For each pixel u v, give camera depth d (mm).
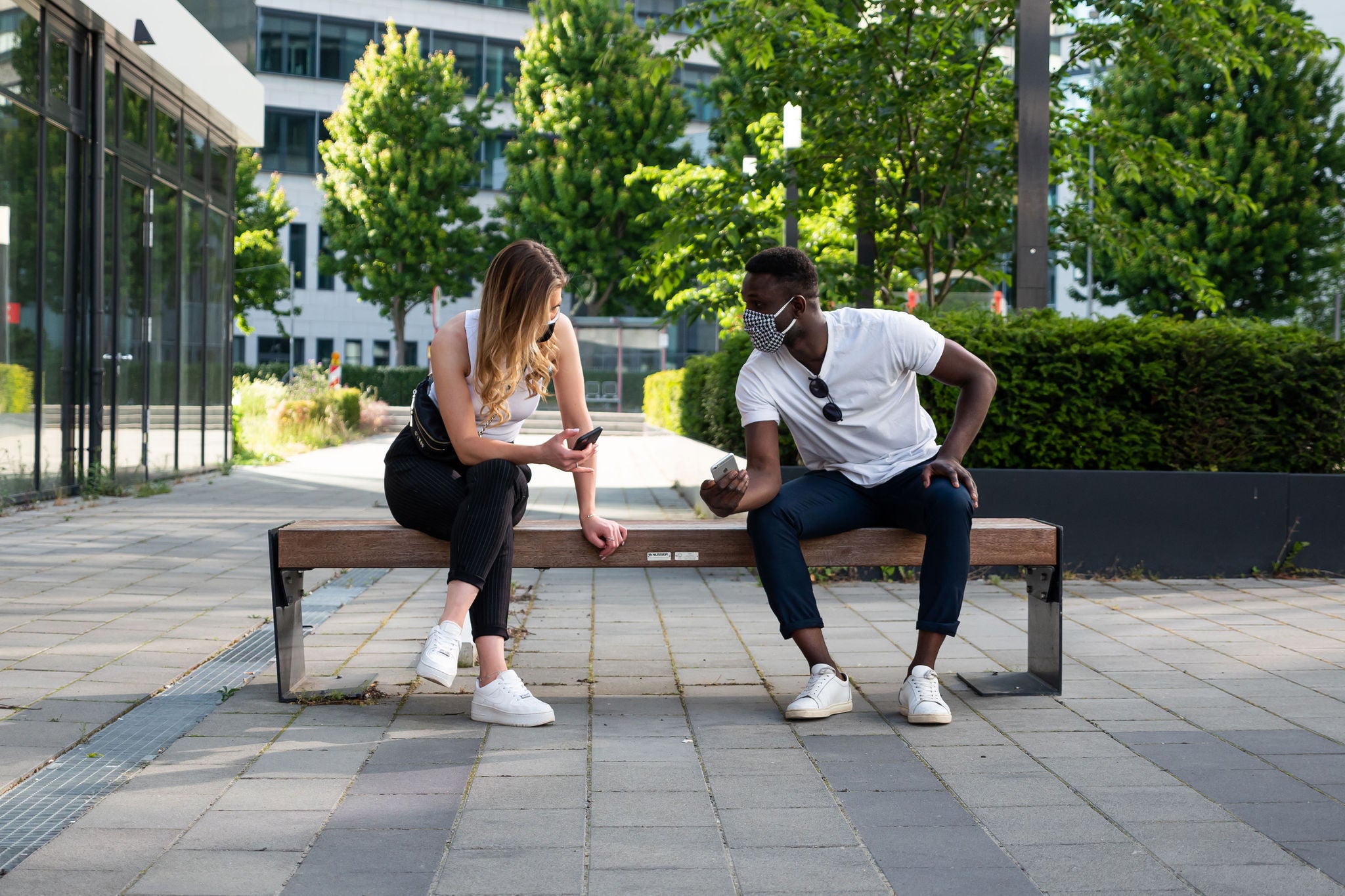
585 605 5734
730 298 9945
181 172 12898
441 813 2730
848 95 8516
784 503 3746
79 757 3129
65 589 5742
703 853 2488
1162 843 2551
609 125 34562
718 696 3934
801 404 3850
